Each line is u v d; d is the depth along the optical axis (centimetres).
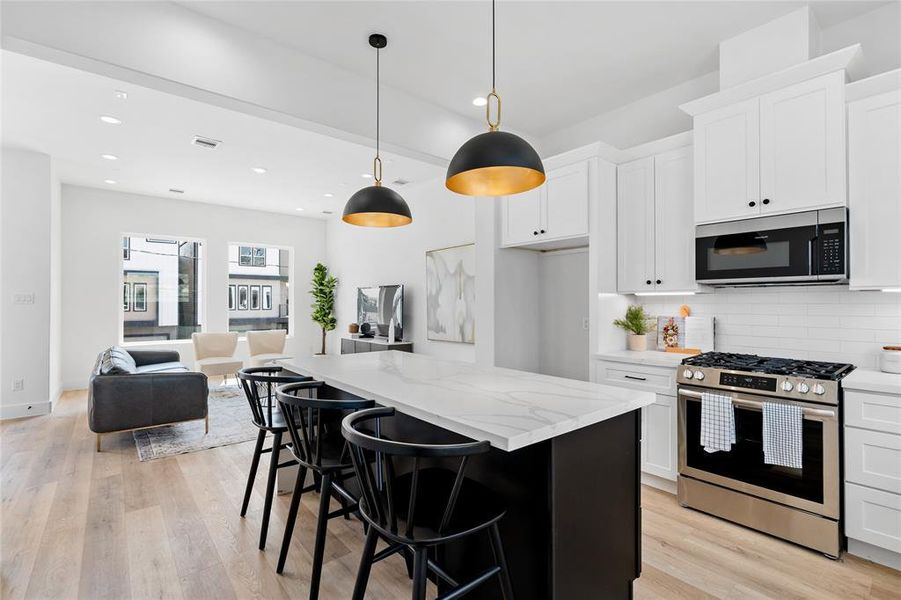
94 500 276
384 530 131
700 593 189
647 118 346
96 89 331
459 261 540
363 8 239
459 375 225
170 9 230
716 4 239
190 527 244
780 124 245
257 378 232
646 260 320
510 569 162
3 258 459
